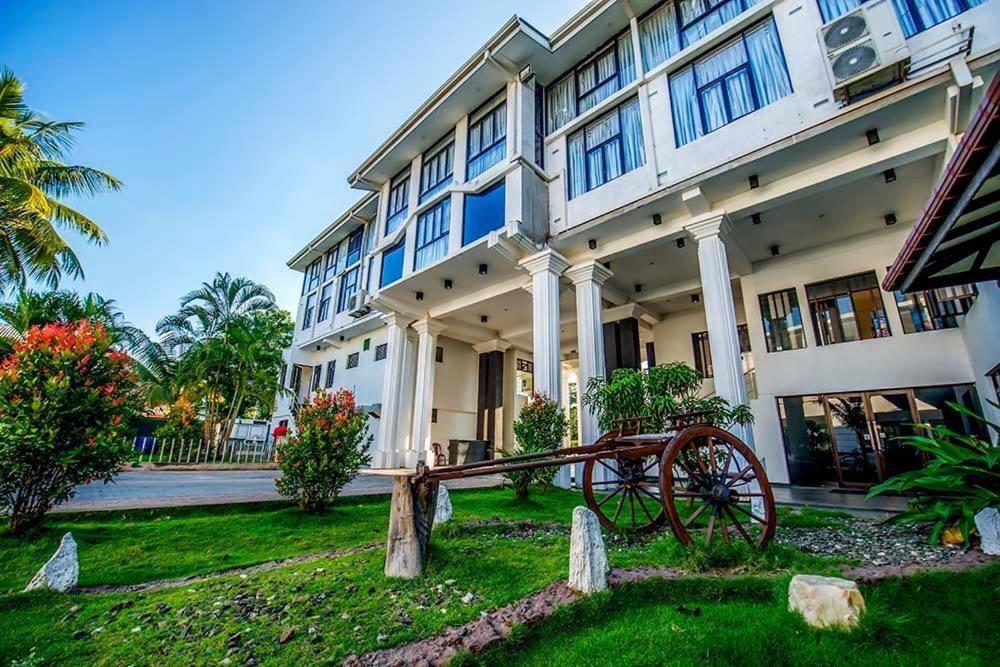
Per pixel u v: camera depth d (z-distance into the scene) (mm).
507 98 11383
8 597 2850
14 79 11188
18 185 10148
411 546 3426
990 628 2373
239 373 18297
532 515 6312
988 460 3930
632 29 10078
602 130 10344
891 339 8742
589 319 9953
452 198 11672
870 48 6172
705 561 3283
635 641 2369
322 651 2209
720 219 8164
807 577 2641
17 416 4230
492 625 2459
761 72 7891
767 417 9914
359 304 15734
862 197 8156
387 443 14086
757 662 2117
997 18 5734
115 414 4836
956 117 5977
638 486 5121
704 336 13023
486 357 17391
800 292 10008
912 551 3730
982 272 5395
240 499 6520
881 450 8539
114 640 2336
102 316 16875
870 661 2111
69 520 4953
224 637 2359
